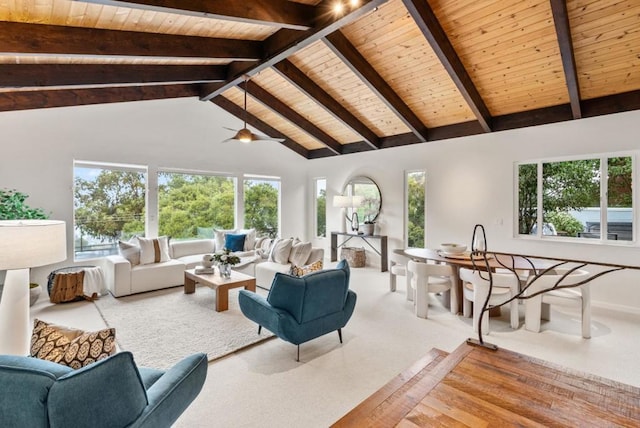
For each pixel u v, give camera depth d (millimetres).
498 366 1859
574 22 3158
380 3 2891
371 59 4320
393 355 2854
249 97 6230
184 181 6242
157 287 4848
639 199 3902
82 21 2936
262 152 7355
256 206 7449
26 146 4449
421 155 5957
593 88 3934
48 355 1565
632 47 3281
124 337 3188
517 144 4766
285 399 2225
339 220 7535
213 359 2766
